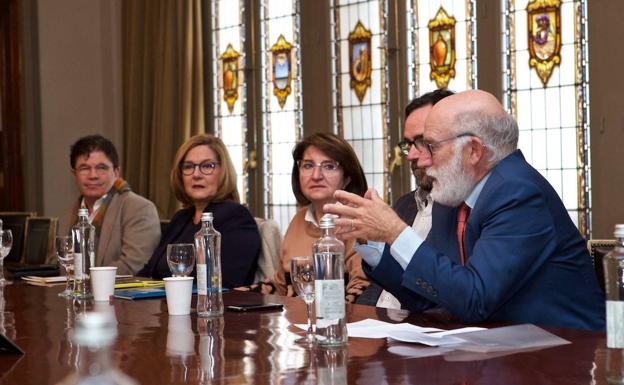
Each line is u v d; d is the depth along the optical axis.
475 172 2.29
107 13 7.84
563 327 1.98
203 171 3.97
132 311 2.47
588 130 5.06
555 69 5.19
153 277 4.11
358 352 1.71
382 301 3.02
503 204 2.16
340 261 1.79
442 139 2.29
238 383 1.46
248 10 6.89
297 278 1.92
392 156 5.96
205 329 2.07
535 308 2.17
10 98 7.96
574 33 5.10
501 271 2.08
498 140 2.26
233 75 7.08
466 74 5.58
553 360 1.60
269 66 6.81
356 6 6.18
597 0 4.97
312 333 1.93
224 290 3.00
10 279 3.75
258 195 6.89
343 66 6.29
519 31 5.34
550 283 2.18
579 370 1.51
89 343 0.75
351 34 6.23
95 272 2.75
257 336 1.94
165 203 7.04
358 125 6.21
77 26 7.89
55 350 1.84
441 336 1.84
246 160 7.00
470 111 2.27
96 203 4.61
